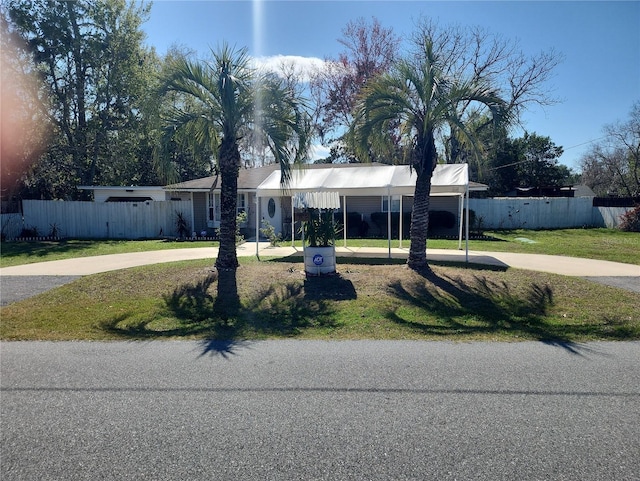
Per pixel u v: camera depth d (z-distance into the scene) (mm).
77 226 21859
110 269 11617
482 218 24516
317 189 13766
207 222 23250
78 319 7336
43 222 21750
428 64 10125
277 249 15266
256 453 3191
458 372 4750
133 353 5535
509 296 8578
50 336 6379
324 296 8602
